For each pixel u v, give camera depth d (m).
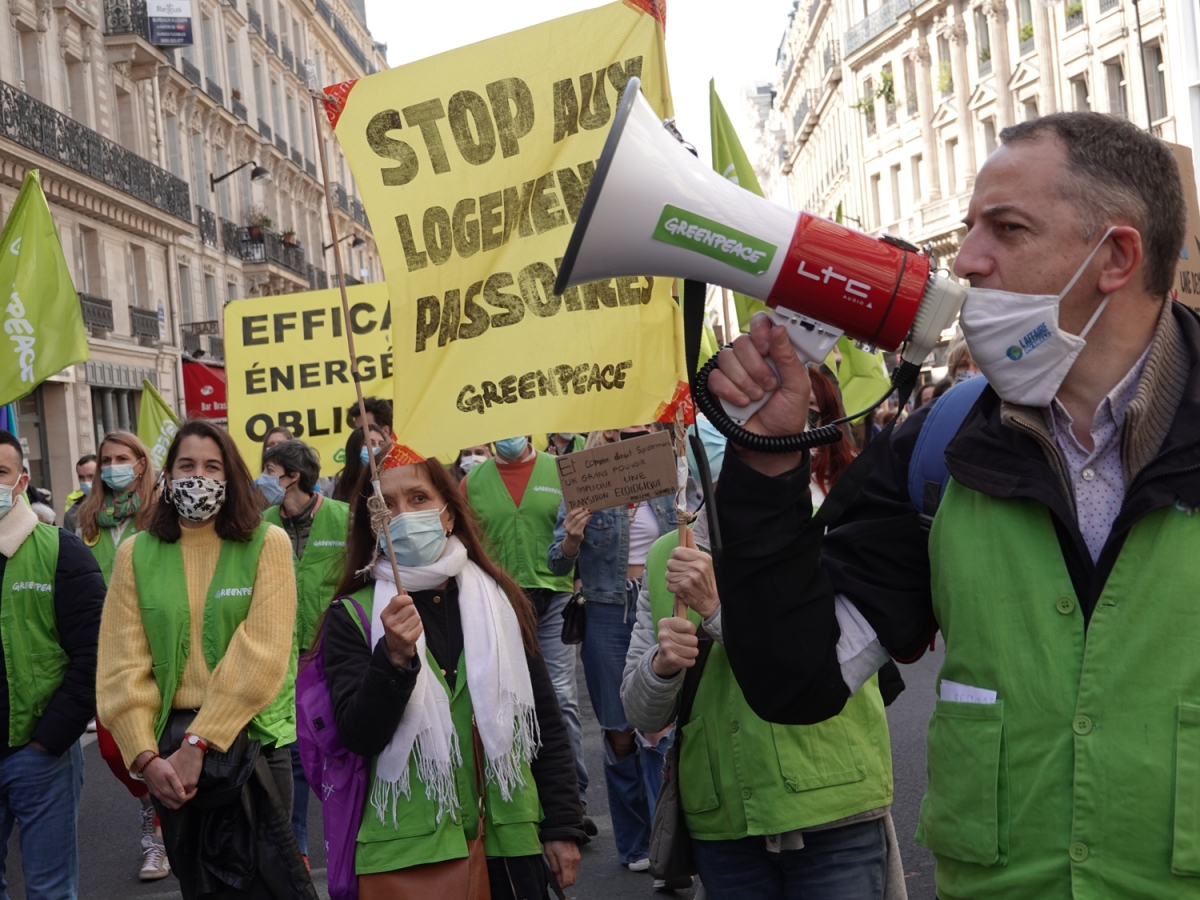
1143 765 1.69
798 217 1.75
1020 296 1.76
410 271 3.98
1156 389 1.78
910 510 2.00
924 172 48.50
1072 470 1.85
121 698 4.05
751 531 1.85
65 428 24.91
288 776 4.58
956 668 1.87
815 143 73.50
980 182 1.87
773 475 1.85
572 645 6.38
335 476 8.95
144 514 4.54
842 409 3.63
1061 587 1.79
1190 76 30.33
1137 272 1.81
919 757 6.67
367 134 4.01
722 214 1.73
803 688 1.90
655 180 1.72
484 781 3.38
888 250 1.74
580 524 5.89
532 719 3.48
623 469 3.91
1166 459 1.71
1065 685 1.76
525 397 3.88
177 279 32.41
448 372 3.91
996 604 1.82
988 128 43.50
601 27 3.89
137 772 3.99
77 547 4.64
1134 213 1.77
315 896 4.11
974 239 1.86
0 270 6.57
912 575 2.00
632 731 5.68
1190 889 1.66
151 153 31.81
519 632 3.56
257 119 42.97
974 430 1.89
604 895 5.33
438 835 3.28
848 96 56.09
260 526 4.24
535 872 3.42
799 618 1.88
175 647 4.10
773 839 3.17
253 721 4.08
